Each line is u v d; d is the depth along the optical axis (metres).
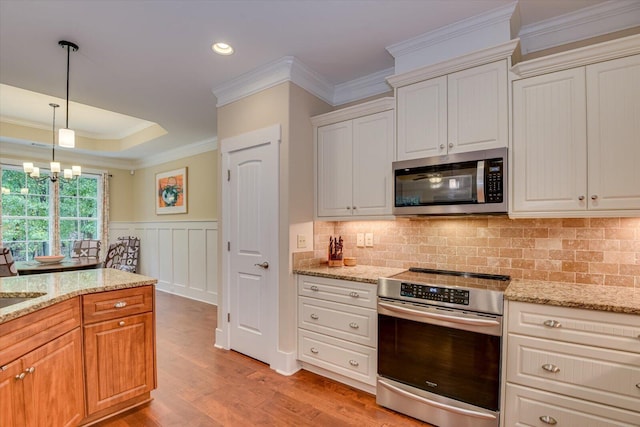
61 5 1.97
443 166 2.23
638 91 1.72
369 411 2.19
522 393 1.78
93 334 2.00
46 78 2.97
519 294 1.81
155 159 6.25
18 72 2.85
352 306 2.44
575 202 1.86
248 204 3.04
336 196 2.86
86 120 4.96
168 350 3.21
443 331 2.00
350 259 2.96
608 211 1.78
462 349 1.94
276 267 2.80
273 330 2.81
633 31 2.04
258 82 2.94
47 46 2.43
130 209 6.75
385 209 2.57
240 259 3.12
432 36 2.34
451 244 2.58
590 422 1.62
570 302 1.66
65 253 5.84
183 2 1.97
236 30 2.28
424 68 2.30
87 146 5.71
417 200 2.34
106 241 6.31
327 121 2.91
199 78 3.02
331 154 2.90
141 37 2.34
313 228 3.00
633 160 1.73
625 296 1.76
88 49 2.49
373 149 2.64
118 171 6.59
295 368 2.77
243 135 3.05
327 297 2.58
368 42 2.46
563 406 1.68
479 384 1.89
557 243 2.18
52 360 1.72
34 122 4.96
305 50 2.57
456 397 1.96
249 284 3.03
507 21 2.10
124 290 2.15
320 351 2.62
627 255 1.98
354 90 3.18
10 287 1.99
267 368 2.81
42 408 1.65
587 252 2.09
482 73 2.12
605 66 1.79
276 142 2.80
